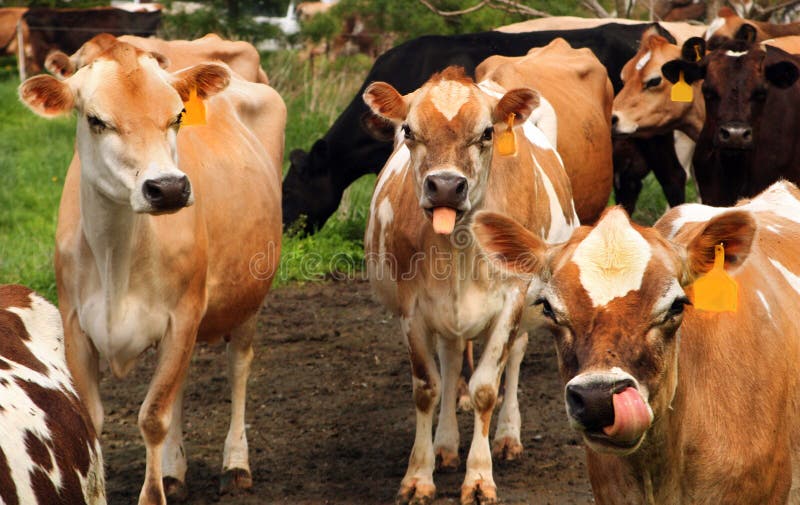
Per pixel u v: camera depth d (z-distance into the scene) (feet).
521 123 28.17
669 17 101.55
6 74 108.78
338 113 79.87
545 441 32.40
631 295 17.11
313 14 88.43
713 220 17.99
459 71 28.17
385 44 92.53
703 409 19.02
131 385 38.14
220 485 29.25
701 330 19.24
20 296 19.57
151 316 26.13
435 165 26.63
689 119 55.83
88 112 24.23
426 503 27.86
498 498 28.14
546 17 76.89
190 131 29.30
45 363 18.81
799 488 20.57
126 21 107.65
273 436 33.42
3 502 15.42
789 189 25.03
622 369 16.56
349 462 31.24
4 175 65.82
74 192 26.96
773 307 20.52
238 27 85.92
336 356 41.29
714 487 19.24
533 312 30.78
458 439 31.07
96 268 25.82
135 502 28.27
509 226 19.06
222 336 30.55
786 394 20.10
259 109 34.53
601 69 46.26
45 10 107.45
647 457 18.65
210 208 28.30
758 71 44.86
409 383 38.24
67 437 18.01
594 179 43.21
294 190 57.47
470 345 35.96
